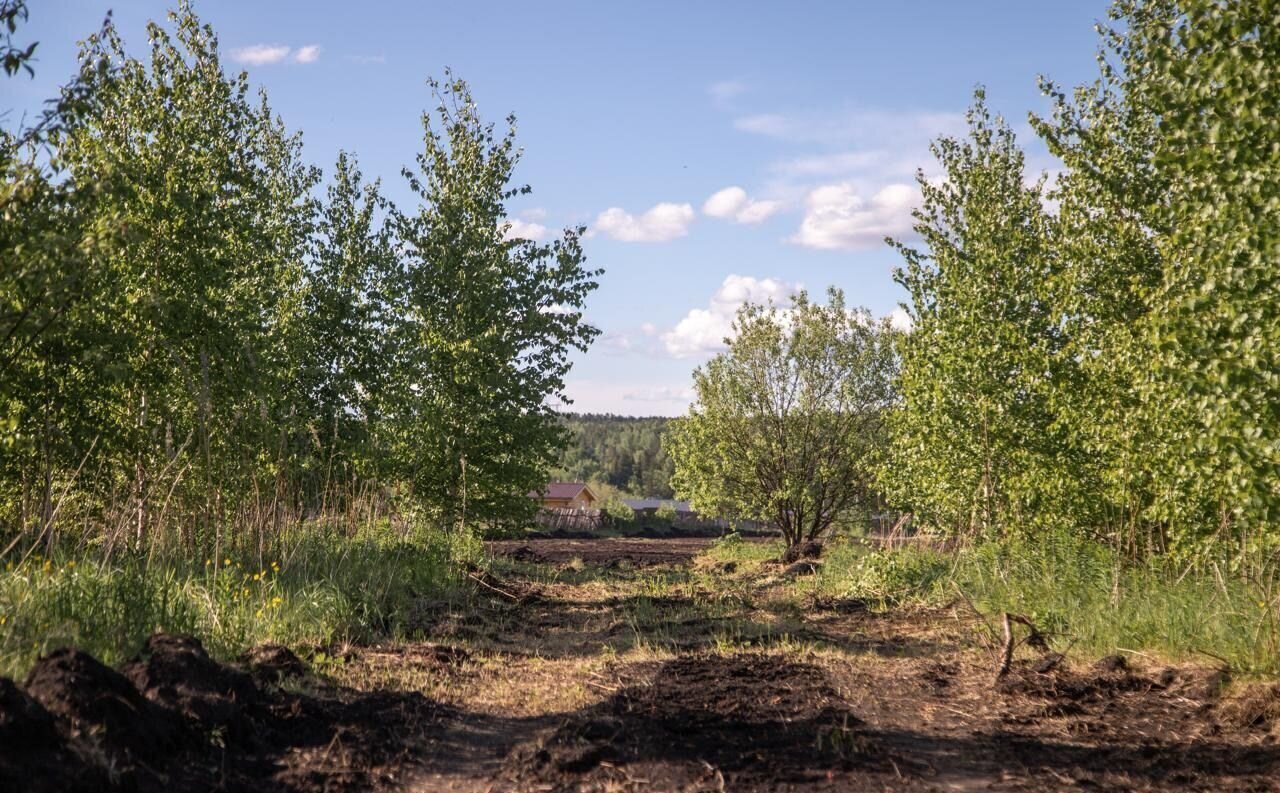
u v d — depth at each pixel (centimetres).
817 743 623
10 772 400
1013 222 1555
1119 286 1266
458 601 1291
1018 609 1087
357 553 1316
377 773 553
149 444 1170
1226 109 729
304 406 1992
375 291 2208
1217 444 759
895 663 918
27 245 800
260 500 1209
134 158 1349
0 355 941
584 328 2180
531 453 2134
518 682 820
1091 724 690
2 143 841
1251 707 684
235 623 835
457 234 2153
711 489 2717
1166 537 1205
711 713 688
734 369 2708
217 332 1295
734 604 1384
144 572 855
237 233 1515
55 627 675
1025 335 1415
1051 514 1306
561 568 2247
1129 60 1288
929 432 1481
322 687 720
